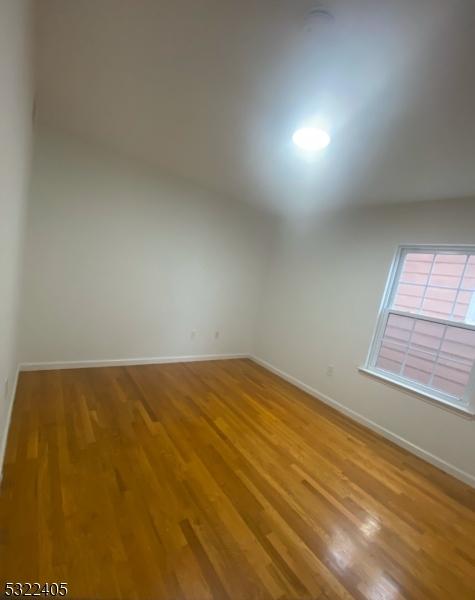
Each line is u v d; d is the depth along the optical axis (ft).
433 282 8.93
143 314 12.02
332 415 10.43
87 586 4.15
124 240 11.06
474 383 7.88
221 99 6.06
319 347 11.80
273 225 14.47
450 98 4.61
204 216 12.64
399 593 4.74
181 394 10.36
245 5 3.85
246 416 9.53
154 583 4.33
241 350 15.15
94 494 5.70
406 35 3.70
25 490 5.54
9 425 7.25
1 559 4.30
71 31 4.96
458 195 8.04
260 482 6.72
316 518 5.95
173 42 4.80
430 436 8.44
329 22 3.76
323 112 5.73
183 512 5.61
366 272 10.41
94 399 9.14
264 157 8.39
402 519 6.27
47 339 10.39
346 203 10.69
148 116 7.43
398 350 9.59
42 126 9.25
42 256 9.85
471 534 6.15
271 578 4.65
